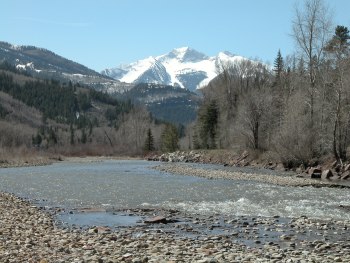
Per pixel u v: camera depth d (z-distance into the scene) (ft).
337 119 175.83
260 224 68.44
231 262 42.75
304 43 198.29
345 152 180.86
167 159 351.67
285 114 226.99
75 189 121.90
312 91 195.83
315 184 129.80
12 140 484.33
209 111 354.33
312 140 188.65
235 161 257.34
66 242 52.70
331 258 45.19
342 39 248.93
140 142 531.50
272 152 218.79
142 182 142.82
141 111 653.30
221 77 379.96
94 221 71.87
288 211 82.07
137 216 77.05
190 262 42.75
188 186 129.18
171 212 81.05
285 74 324.80
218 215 77.56
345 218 74.23
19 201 94.63
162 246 51.06
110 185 132.67
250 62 380.37
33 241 52.60
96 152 490.49
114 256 45.39
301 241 55.77
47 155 389.39
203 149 349.41
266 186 128.88
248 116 261.65
